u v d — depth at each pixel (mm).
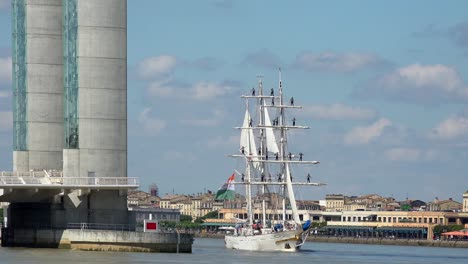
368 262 142000
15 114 154500
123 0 143625
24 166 152625
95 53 142250
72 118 142375
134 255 129250
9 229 146625
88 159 141875
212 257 136750
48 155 153250
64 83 144125
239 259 137125
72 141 142000
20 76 154500
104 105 142500
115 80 143125
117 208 142625
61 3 154375
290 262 135000
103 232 136250
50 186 137125
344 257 159125
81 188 139250
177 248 138250
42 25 153500
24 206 147375
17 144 153875
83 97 141875
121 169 143375
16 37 155250
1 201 142875
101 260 117250
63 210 141125
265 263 129125
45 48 153625
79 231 137375
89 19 142125
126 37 144000
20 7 155250
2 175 143875
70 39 143125
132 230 142875
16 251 131750
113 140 142875
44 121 153250
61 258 119000
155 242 136875
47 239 140250
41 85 153500
